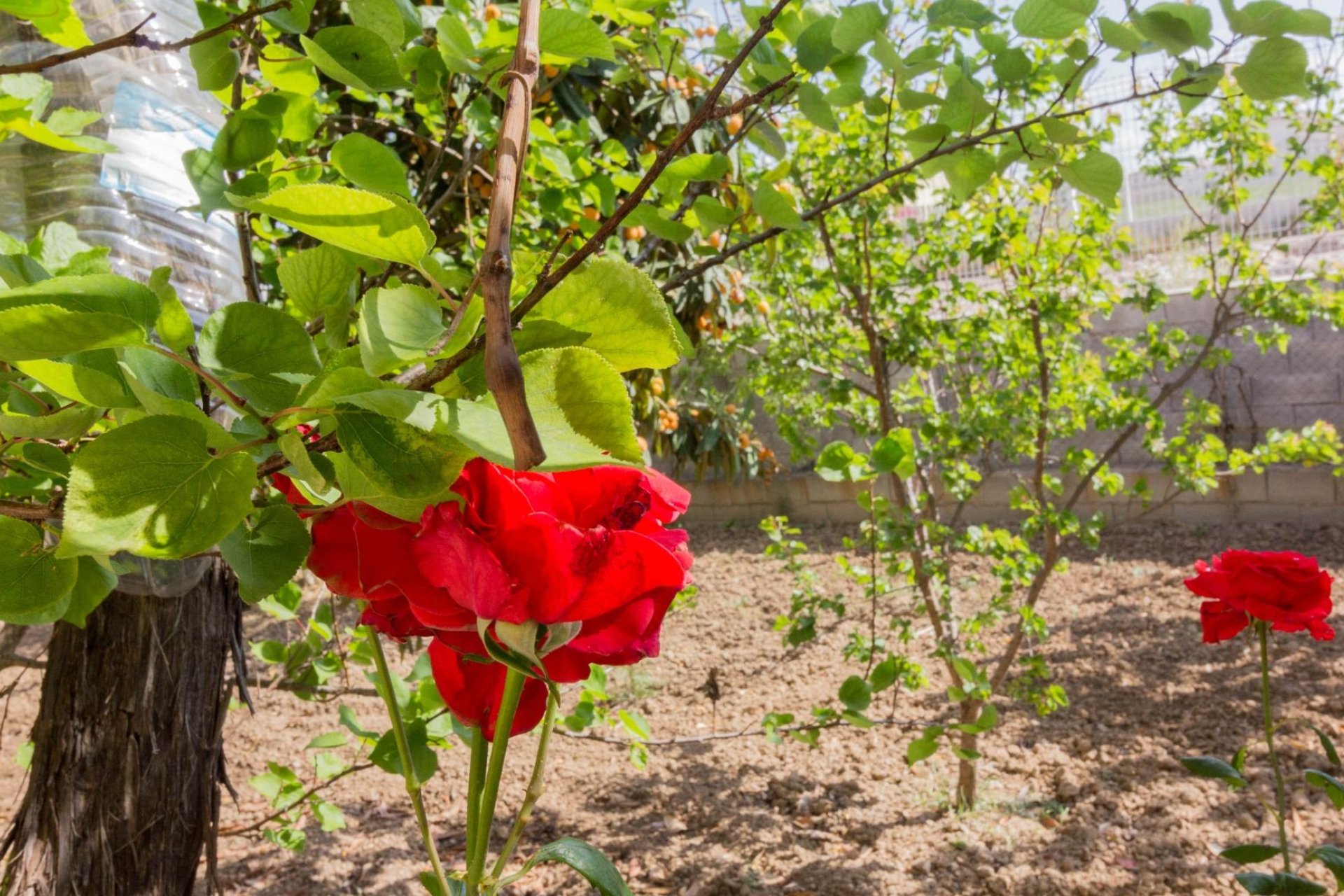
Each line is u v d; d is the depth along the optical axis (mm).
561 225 1687
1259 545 6750
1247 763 4117
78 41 648
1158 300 4871
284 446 401
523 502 400
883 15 964
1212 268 5188
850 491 8562
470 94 1061
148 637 1454
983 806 4000
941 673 5387
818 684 5477
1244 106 4793
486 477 410
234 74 808
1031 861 3562
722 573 7621
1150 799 3912
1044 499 4457
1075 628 5859
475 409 356
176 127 967
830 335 5145
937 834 3832
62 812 1416
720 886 3541
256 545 491
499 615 393
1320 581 1771
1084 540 4203
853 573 3756
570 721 2383
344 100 1971
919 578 3951
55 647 1483
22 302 392
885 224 4715
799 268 4895
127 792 1436
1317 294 5055
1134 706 4781
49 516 522
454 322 414
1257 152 5027
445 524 399
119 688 1438
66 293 399
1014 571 3980
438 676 540
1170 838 3617
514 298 500
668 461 9156
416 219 411
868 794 4215
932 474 4805
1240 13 842
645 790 4340
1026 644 5688
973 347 4785
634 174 1809
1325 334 6977
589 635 427
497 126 1384
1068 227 4953
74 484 356
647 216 1021
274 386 467
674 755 4723
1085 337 7652
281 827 2533
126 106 941
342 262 592
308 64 819
